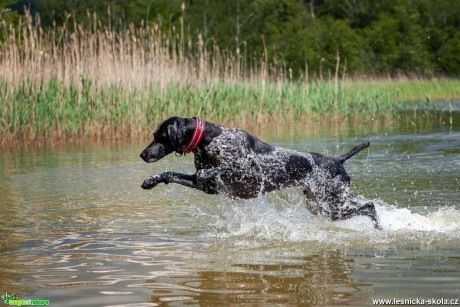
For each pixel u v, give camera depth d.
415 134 16.66
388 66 49.03
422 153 12.84
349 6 60.50
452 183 9.30
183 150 6.87
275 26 49.97
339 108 22.09
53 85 17.03
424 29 55.09
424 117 22.66
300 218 7.38
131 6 44.97
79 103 17.14
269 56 46.59
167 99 18.00
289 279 5.05
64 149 15.51
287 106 20.94
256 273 5.25
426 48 52.38
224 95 19.09
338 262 5.55
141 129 17.58
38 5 45.47
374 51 51.38
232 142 6.81
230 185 6.97
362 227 6.98
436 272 5.14
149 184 6.87
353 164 11.63
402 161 11.80
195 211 8.00
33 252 6.07
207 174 6.72
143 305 4.50
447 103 29.75
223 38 45.44
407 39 52.12
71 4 45.12
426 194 8.55
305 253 5.91
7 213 7.98
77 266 5.56
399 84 36.59
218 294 4.71
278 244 6.28
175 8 46.72
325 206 7.09
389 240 6.35
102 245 6.31
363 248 6.05
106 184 10.15
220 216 7.66
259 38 47.56
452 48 52.34
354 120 22.17
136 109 17.67
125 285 4.99
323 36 49.81
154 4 45.72
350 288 4.78
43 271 5.43
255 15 49.44
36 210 8.14
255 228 6.97
